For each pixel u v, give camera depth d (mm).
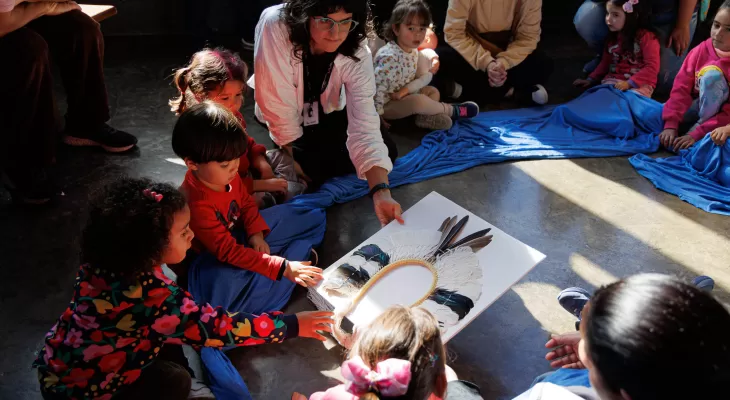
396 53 3502
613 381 1125
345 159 3113
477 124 3717
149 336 1754
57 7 2865
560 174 3332
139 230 1622
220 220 2328
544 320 2447
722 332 1087
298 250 2562
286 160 3014
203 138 2098
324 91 2840
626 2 3744
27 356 2205
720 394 1056
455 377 1930
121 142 3240
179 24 4340
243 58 4227
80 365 1722
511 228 2938
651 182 3293
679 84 3572
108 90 3758
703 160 3309
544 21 4824
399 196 3127
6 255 2598
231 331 1803
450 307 2092
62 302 2420
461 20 3814
